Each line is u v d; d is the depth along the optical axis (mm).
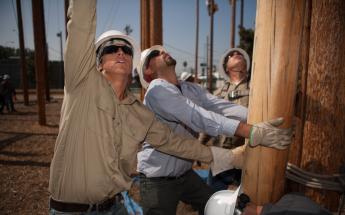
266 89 1503
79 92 1679
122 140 1769
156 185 2521
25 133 9547
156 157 2465
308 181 1817
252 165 1602
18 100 23906
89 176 1656
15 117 13586
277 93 1483
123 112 1795
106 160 1659
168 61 2566
